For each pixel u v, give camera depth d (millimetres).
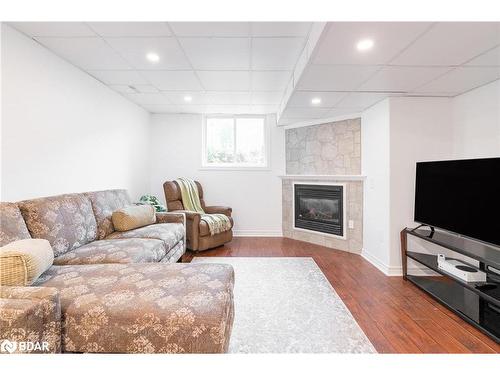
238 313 2090
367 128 3484
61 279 1491
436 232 2703
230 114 4859
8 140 1972
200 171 4801
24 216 1867
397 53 1904
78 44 2256
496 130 2424
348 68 2174
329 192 4062
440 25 1527
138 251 2105
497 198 1933
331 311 2123
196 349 1165
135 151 4129
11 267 1233
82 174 2844
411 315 2064
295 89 2721
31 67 2164
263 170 4812
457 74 2289
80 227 2264
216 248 3977
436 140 2928
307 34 2062
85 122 2889
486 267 2127
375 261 3234
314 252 3781
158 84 3264
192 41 2201
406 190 2941
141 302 1255
